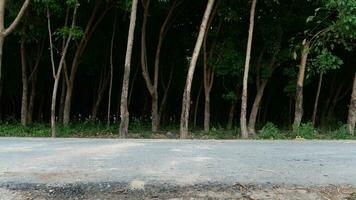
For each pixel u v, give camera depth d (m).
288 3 17.48
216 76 20.59
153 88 17.73
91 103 26.25
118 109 23.70
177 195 4.94
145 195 4.95
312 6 16.88
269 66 18.23
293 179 5.54
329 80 23.42
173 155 7.11
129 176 5.54
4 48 20.88
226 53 17.73
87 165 6.21
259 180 5.44
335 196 5.03
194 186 5.18
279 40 17.88
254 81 20.02
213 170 5.91
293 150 7.95
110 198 4.88
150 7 18.34
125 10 16.06
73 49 19.64
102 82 21.66
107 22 20.30
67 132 15.69
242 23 18.09
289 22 17.59
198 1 19.50
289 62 18.84
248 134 15.51
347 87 23.34
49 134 15.08
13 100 25.14
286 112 25.30
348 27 13.60
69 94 18.06
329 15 14.63
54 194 4.96
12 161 6.55
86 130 16.56
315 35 14.80
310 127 14.82
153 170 5.88
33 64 21.03
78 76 25.02
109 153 7.32
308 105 24.59
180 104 25.50
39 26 17.16
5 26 16.70
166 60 22.22
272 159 6.83
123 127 13.65
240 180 5.42
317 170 6.05
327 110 24.23
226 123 23.55
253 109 18.31
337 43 15.89
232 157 6.97
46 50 20.44
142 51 17.48
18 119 24.67
